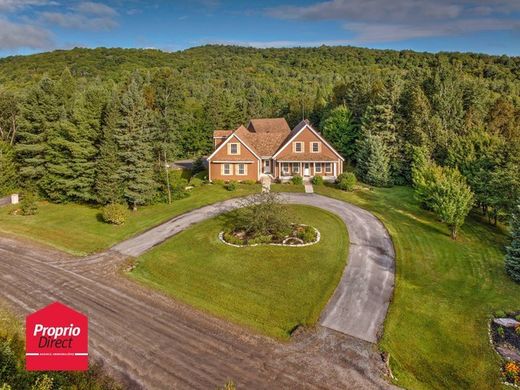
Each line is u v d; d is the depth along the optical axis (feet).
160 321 56.49
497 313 61.52
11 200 126.31
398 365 48.52
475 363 49.65
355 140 185.37
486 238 98.78
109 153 114.01
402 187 149.59
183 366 46.16
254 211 91.40
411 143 153.38
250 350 50.11
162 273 74.33
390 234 96.27
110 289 66.90
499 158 104.94
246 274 73.26
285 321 57.93
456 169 111.96
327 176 152.97
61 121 126.62
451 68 177.47
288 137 160.76
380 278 72.64
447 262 81.97
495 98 191.62
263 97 357.41
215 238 91.09
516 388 45.37
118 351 48.49
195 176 162.71
